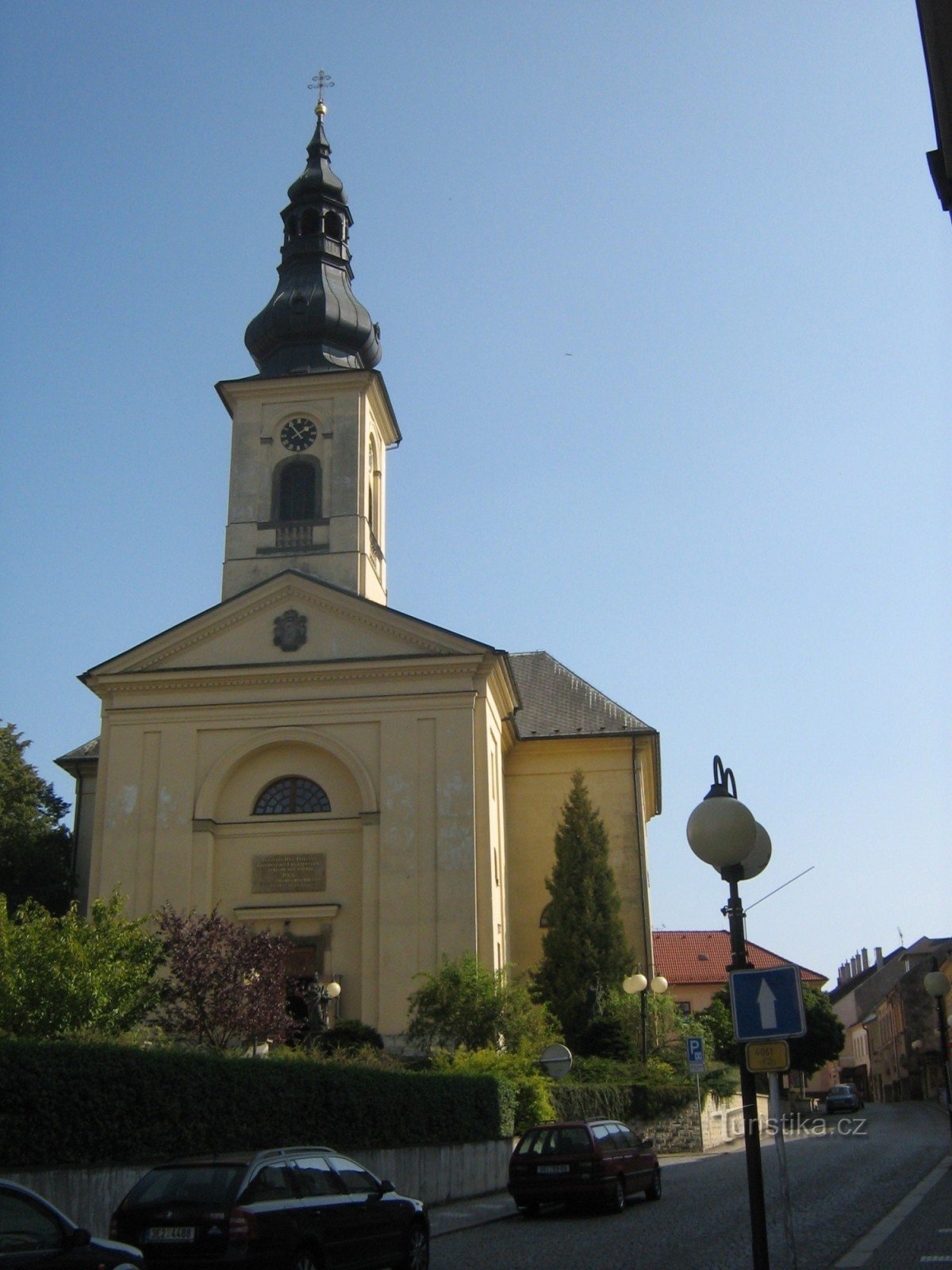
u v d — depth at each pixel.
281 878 39.06
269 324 47.78
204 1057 18.30
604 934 42.47
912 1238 16.14
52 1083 15.42
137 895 38.72
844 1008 122.31
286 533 44.25
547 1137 22.14
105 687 40.78
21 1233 10.09
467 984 33.38
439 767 38.97
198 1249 12.46
